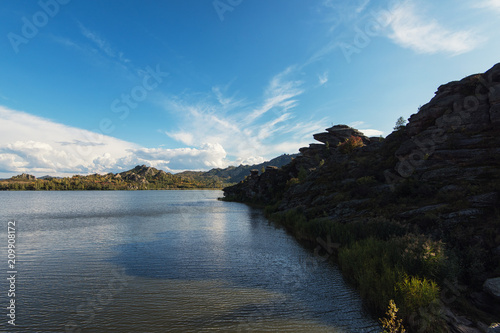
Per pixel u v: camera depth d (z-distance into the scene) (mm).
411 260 13727
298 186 55719
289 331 11172
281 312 12953
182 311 13195
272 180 99375
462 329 9406
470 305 10922
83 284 17047
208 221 50562
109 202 125188
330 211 33781
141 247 28016
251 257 23578
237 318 12398
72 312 13102
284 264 21219
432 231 18266
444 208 20047
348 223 26797
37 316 12719
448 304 10945
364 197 32312
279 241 30438
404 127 43438
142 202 124875
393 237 19250
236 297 14836
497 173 21484
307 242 29250
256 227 41844
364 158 45938
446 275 12242
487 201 18047
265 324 11828
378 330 11031
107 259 23172
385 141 46469
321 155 86938
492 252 13375
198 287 16406
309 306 13508
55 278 18250
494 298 10633
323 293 15141
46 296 15102
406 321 10750
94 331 11383
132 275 18797
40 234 36594
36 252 25828
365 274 14688
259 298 14672
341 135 88125
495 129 25969
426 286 10914
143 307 13633
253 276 18391
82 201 134375
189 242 30594
